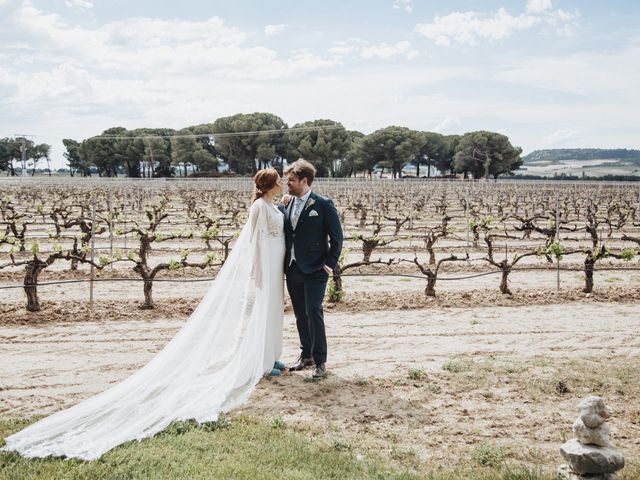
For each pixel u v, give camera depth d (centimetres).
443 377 642
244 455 441
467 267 1487
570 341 802
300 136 9456
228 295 617
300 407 554
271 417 529
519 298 1088
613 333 844
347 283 1273
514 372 657
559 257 1160
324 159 9031
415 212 3138
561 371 655
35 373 655
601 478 394
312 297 627
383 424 519
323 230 627
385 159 9581
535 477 412
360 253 1748
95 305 988
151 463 426
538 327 881
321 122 9750
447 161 11250
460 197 4350
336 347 772
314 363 671
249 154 9462
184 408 527
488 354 739
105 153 10700
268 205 628
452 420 529
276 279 632
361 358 719
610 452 395
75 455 437
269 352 633
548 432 504
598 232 2256
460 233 2239
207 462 428
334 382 623
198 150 9706
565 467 416
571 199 4184
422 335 837
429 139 10869
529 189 5447
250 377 600
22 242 1614
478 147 9575
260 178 625
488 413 545
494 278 1346
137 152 10606
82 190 4984
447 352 748
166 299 1040
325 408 553
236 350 609
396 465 441
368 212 3216
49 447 446
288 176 632
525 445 479
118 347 761
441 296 1097
